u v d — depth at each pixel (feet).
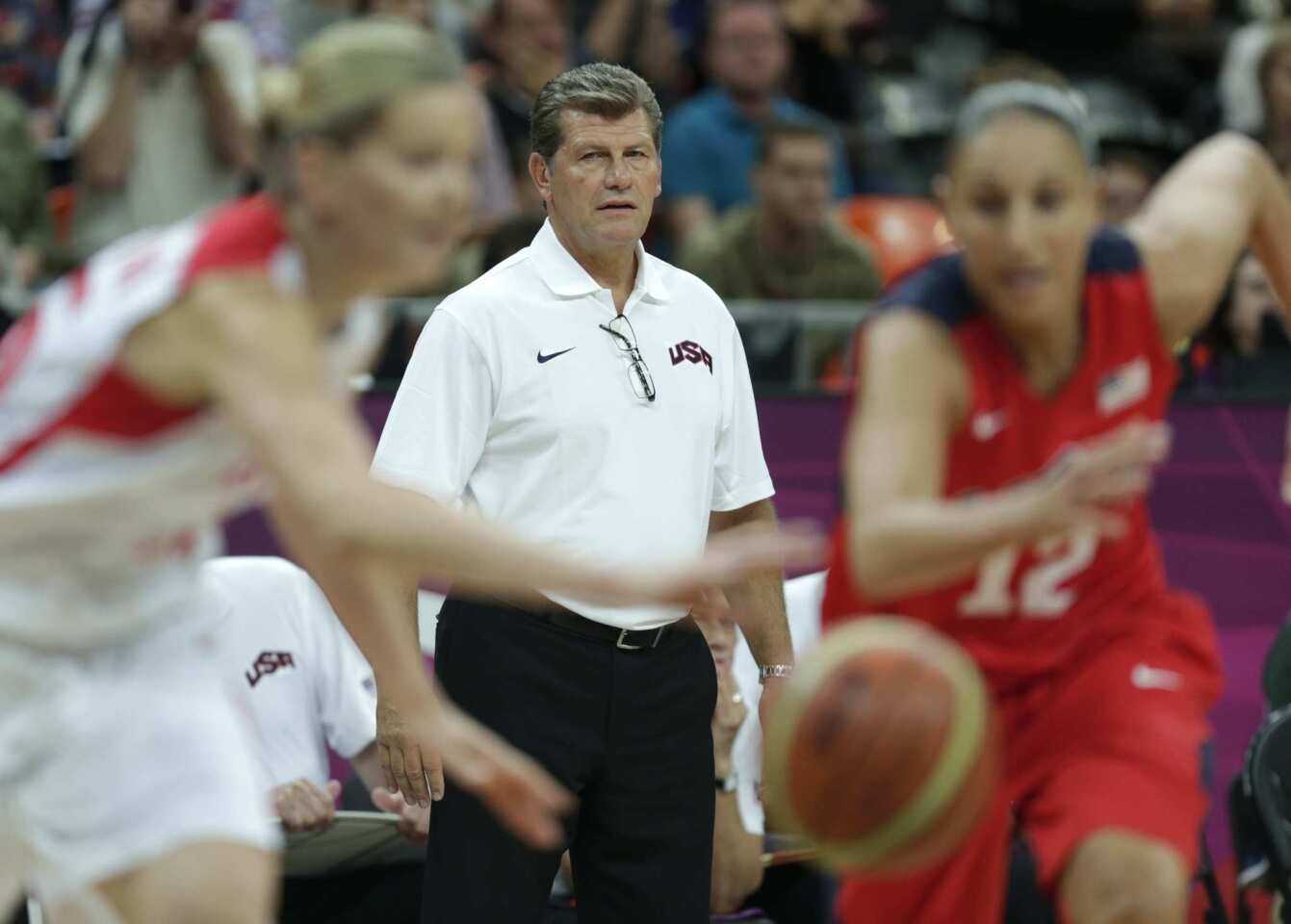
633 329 43.50
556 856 42.88
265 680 50.62
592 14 101.55
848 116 102.94
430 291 72.84
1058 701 35.35
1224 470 61.72
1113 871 32.58
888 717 29.48
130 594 30.63
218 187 80.64
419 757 42.14
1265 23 106.11
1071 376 33.35
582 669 42.45
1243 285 66.80
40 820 30.63
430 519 26.40
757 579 44.65
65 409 29.14
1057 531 28.02
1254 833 46.52
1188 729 34.55
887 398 31.89
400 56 27.30
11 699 30.40
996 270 31.45
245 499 31.27
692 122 88.84
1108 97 107.96
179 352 28.07
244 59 81.00
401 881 51.08
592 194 42.68
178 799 29.86
